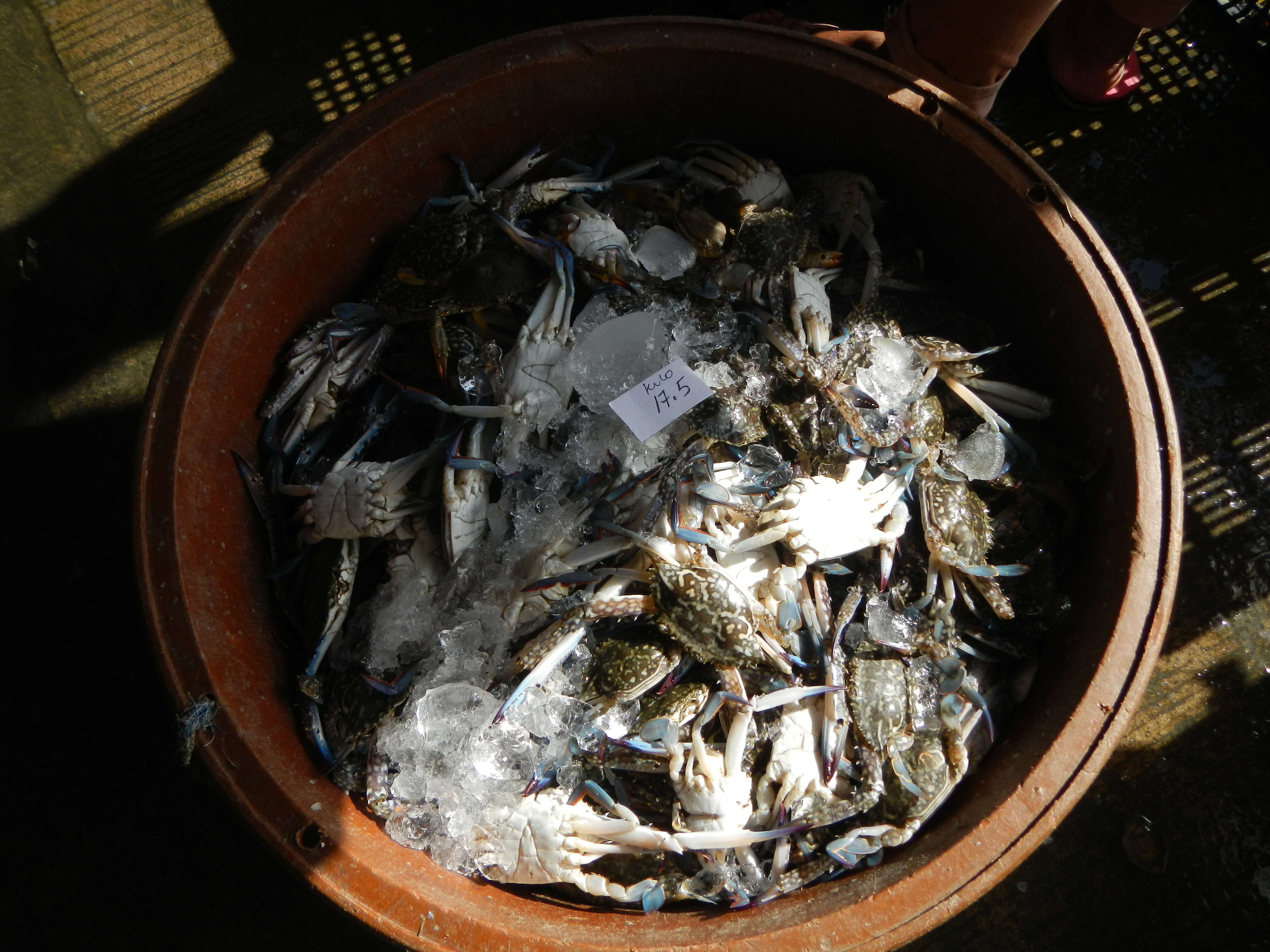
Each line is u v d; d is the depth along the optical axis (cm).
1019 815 68
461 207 84
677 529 77
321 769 74
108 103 118
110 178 116
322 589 77
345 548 78
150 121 118
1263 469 107
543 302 82
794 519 77
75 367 110
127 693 103
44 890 97
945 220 86
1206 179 115
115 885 98
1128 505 74
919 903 66
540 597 76
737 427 79
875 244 88
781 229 84
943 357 83
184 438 73
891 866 70
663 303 84
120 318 112
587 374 80
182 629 70
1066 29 114
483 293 82
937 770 74
